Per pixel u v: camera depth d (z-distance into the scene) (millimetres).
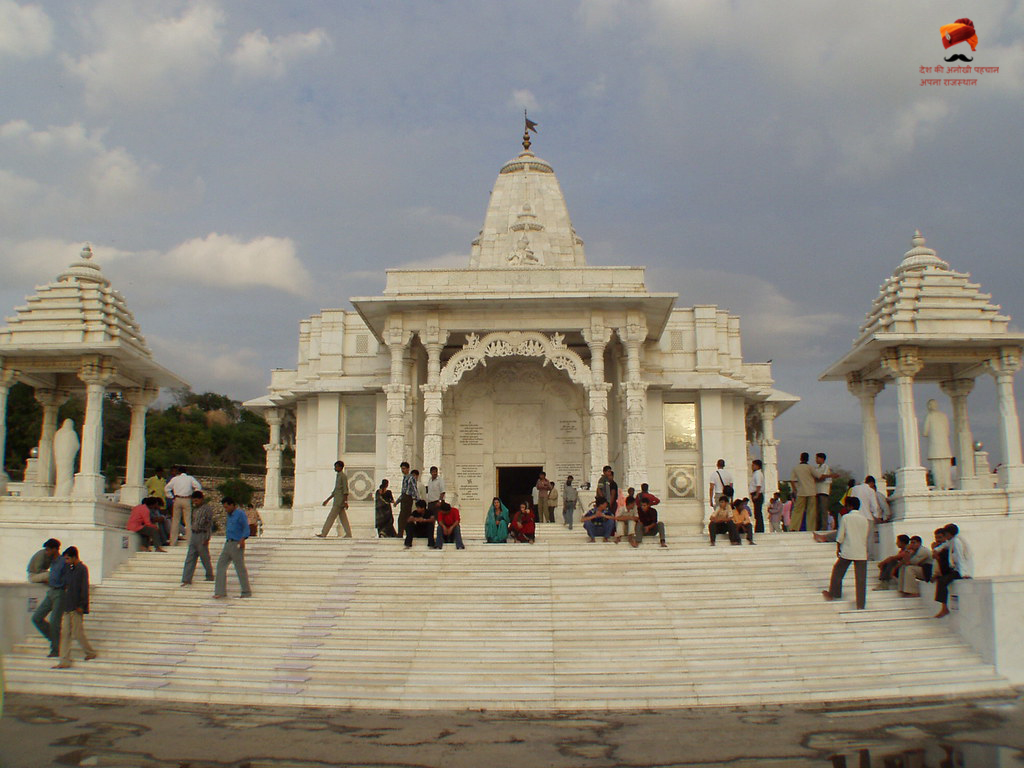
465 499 29953
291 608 16594
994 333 19656
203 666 14477
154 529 19953
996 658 14180
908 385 20078
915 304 20312
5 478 20984
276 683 13750
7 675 14203
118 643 15484
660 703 12898
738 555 19000
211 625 16016
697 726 11664
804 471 22281
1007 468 19438
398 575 17984
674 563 18438
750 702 12984
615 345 28984
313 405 31203
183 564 19016
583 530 22844
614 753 10312
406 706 12852
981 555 18312
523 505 21297
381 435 29766
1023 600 14398
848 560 16500
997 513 18906
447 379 26422
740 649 14805
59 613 14617
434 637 15320
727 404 31188
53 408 23016
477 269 27578
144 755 10141
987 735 10867
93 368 20562
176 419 84250
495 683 13562
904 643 14992
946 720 11773
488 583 17484
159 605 16891
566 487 24812
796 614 16094
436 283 27562
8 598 16016
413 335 27453
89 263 21953
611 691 13242
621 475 28125
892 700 13117
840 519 16938
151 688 13539
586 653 14656
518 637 15258
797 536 20281
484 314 26969
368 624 15820
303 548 19625
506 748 10570
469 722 12016
